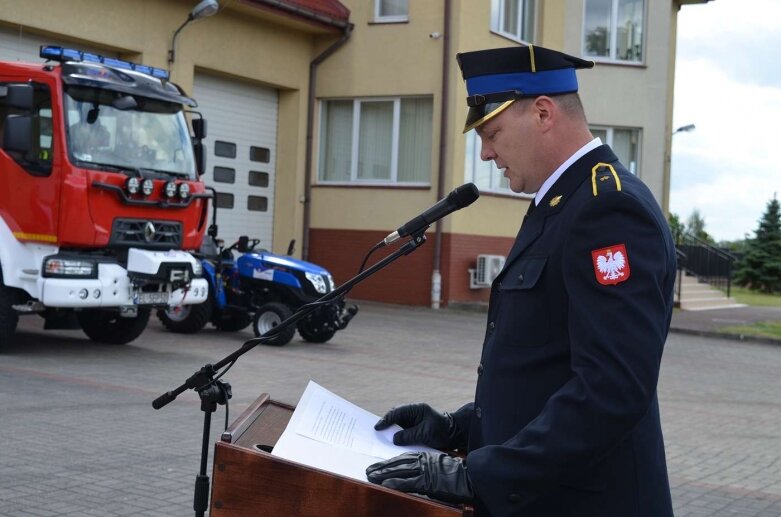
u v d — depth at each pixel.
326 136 21.72
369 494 2.36
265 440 2.72
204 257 13.54
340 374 11.02
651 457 2.49
